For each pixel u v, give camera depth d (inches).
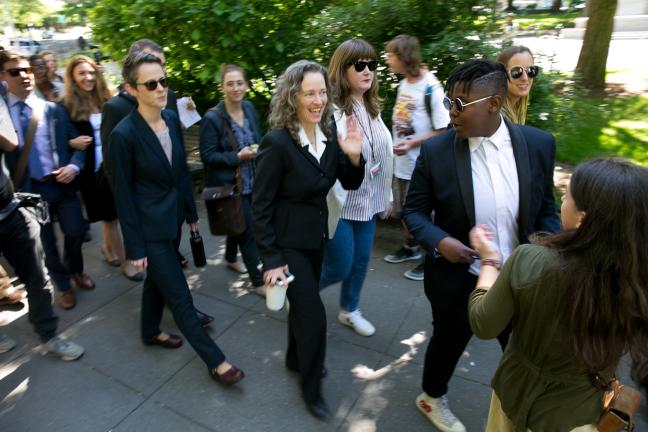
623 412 49.3
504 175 70.3
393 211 152.5
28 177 124.9
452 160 71.7
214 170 127.6
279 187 83.5
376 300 134.8
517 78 100.3
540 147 71.1
